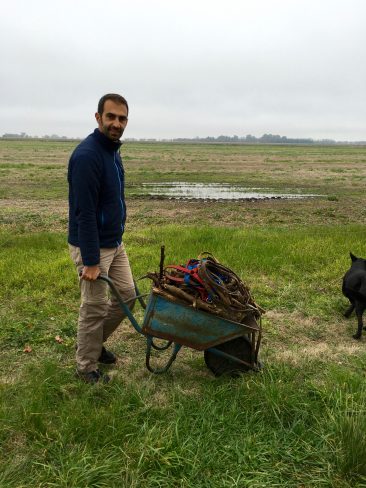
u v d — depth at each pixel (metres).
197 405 3.78
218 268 4.24
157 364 4.59
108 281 3.80
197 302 3.86
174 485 2.96
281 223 13.88
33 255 8.55
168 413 3.67
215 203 18.27
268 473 3.04
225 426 3.51
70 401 3.75
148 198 19.73
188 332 3.98
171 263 7.86
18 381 4.09
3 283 6.87
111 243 3.97
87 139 3.73
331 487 2.97
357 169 40.25
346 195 21.80
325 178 31.36
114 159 3.86
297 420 3.57
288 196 21.41
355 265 5.72
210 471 3.08
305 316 5.97
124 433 3.37
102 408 3.67
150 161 48.12
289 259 8.25
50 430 3.40
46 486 2.90
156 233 10.93
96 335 4.07
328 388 3.94
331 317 5.98
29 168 34.25
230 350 4.23
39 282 6.84
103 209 3.85
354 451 3.09
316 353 4.89
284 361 4.64
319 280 7.30
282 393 3.79
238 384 4.12
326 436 3.30
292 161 52.50
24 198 19.11
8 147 82.06
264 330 5.47
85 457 3.05
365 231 11.31
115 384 4.01
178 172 34.72
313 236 10.42
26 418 3.44
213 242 9.47
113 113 3.63
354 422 3.27
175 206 17.34
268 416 3.63
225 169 38.69
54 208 16.39
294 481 3.02
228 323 3.98
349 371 4.30
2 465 3.06
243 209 16.52
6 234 10.98
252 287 6.89
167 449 3.19
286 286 6.98
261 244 9.38
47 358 4.62
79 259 3.95
